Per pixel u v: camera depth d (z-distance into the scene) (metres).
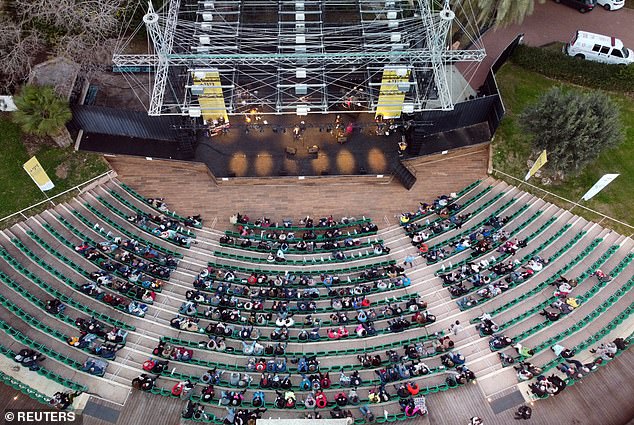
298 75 38.12
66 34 39.75
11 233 34.97
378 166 41.66
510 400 31.28
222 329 33.12
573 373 31.22
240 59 37.69
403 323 33.81
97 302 33.72
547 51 44.28
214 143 42.25
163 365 31.64
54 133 38.25
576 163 37.31
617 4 48.19
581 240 37.09
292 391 31.81
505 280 35.47
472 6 41.84
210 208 40.03
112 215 38.12
